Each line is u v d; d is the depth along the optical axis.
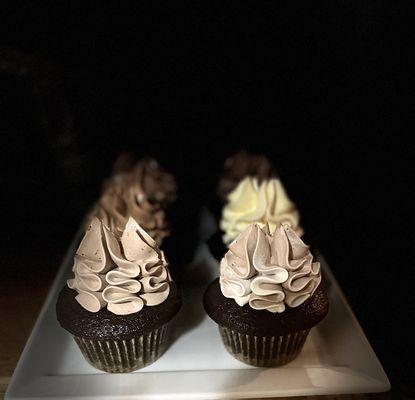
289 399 0.29
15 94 0.42
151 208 0.42
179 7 0.39
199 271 0.42
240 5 0.39
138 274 0.31
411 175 0.40
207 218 0.49
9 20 0.37
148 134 0.48
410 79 0.37
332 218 0.42
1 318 0.35
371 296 0.36
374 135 0.41
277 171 0.47
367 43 0.38
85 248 0.31
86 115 0.46
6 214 0.45
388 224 0.41
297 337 0.31
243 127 0.48
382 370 0.30
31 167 0.47
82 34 0.39
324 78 0.42
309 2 0.38
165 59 0.43
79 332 0.30
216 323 0.33
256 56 0.43
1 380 0.30
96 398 0.29
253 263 0.31
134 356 0.31
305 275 0.31
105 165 0.49
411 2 0.34
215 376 0.30
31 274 0.39
